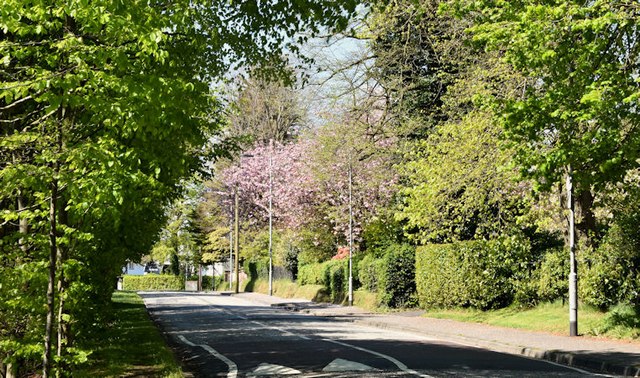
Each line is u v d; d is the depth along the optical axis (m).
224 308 39.16
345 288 40.75
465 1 15.49
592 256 20.03
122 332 19.14
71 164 6.91
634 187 16.39
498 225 24.27
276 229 62.91
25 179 6.69
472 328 21.98
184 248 84.31
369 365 13.10
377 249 36.84
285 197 46.53
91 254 10.88
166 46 9.97
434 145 25.52
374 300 34.88
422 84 32.00
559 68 13.61
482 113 21.78
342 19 12.77
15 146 6.97
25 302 7.73
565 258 22.16
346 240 43.84
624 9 12.83
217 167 67.44
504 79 21.81
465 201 23.28
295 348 16.62
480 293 25.80
